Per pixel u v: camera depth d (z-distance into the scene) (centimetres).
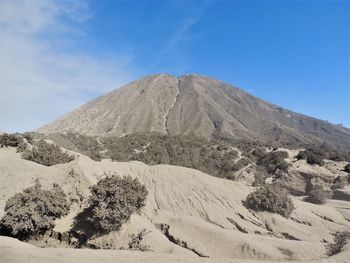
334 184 5331
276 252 2288
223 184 3397
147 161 6694
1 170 3089
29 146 4103
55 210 2262
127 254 1623
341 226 3177
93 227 2253
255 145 8281
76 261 1455
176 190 3159
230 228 2800
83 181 2623
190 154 7281
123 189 2342
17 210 2134
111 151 7288
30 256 1484
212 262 1502
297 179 5603
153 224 2627
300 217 3178
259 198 3114
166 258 1566
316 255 2294
